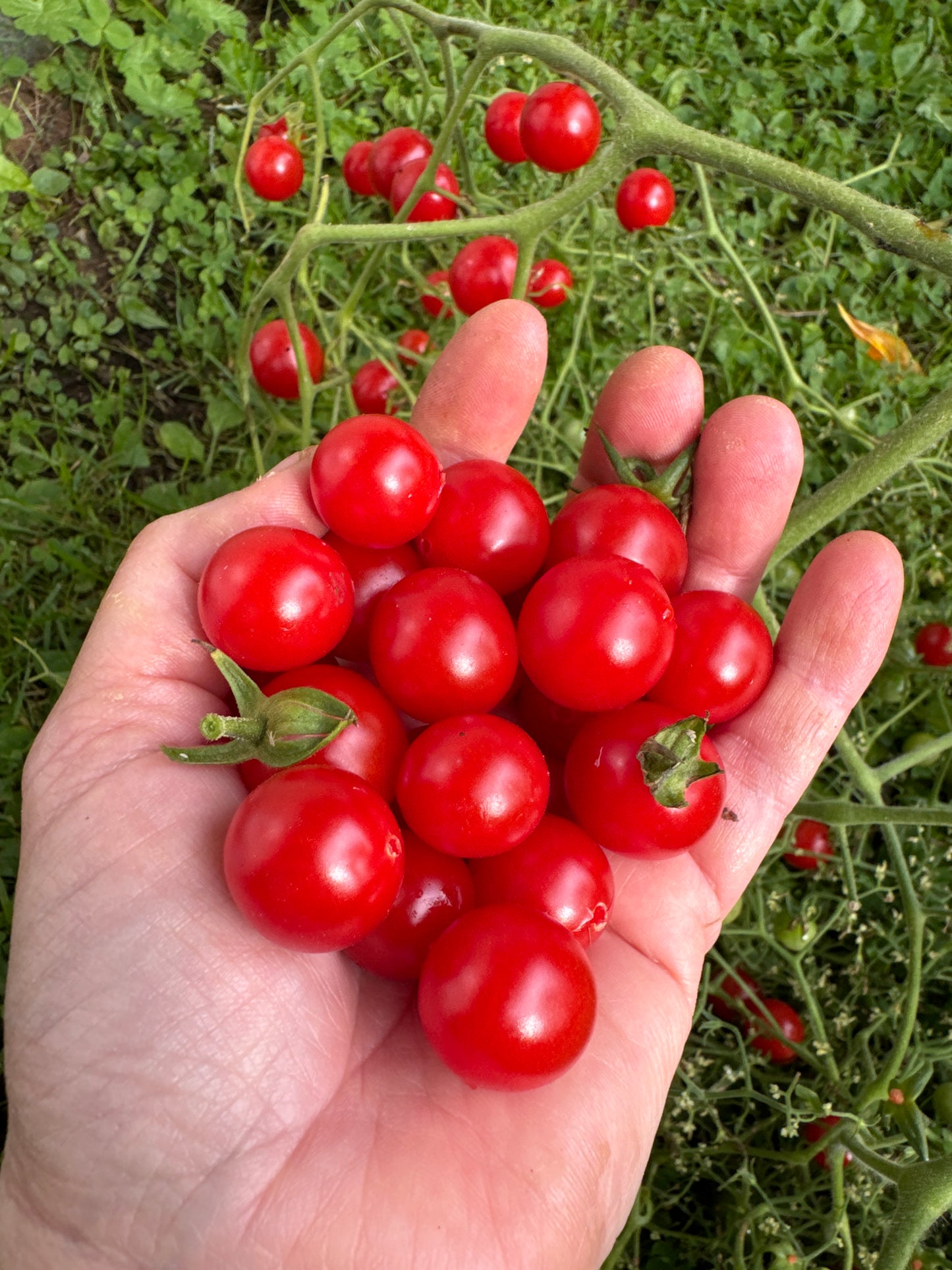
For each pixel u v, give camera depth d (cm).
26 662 23
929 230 15
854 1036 22
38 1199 12
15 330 26
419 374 25
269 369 23
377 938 12
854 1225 20
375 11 29
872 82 32
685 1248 20
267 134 25
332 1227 11
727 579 17
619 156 17
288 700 12
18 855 21
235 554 12
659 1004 14
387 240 19
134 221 27
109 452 25
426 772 12
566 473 25
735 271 27
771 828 15
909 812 18
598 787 13
